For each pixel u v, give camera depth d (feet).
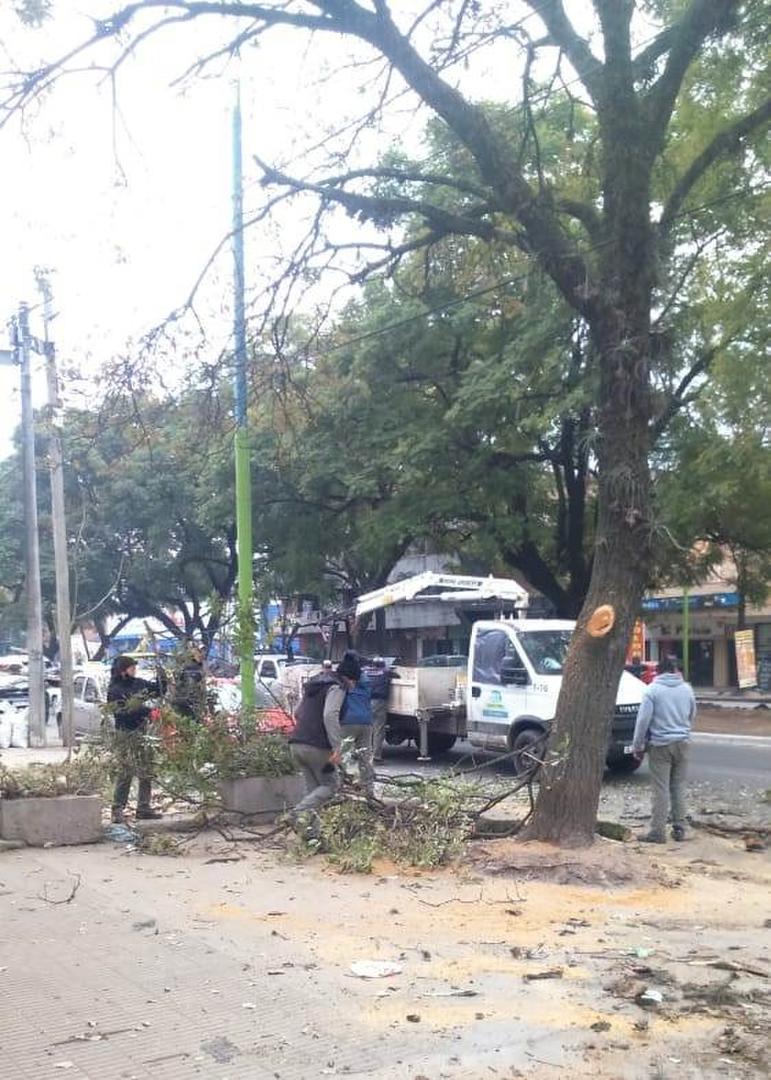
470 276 41.50
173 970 18.10
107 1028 15.34
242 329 34.53
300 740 29.45
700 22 29.25
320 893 24.14
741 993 16.96
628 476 28.81
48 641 184.85
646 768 51.06
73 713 64.39
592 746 28.43
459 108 29.71
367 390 68.95
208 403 37.06
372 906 22.88
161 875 26.13
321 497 83.97
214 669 39.65
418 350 66.54
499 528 70.44
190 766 31.91
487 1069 13.89
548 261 30.01
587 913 22.44
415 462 66.85
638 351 28.96
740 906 23.20
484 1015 15.87
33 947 19.52
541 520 78.23
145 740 32.91
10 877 25.82
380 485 77.30
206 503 89.40
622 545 29.01
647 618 117.91
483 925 21.30
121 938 20.17
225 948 19.48
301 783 33.22
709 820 35.65
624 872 25.63
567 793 28.25
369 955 19.10
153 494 113.09
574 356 56.95
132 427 36.86
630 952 19.39
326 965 18.43
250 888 24.63
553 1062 14.12
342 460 72.74
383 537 71.05
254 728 34.09
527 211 29.84
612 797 42.06
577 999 16.63
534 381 61.87
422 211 32.04
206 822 32.37
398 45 29.27
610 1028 15.34
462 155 39.78
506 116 37.45
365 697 32.40
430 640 118.32
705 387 60.44
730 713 89.92
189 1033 15.14
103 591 128.06
